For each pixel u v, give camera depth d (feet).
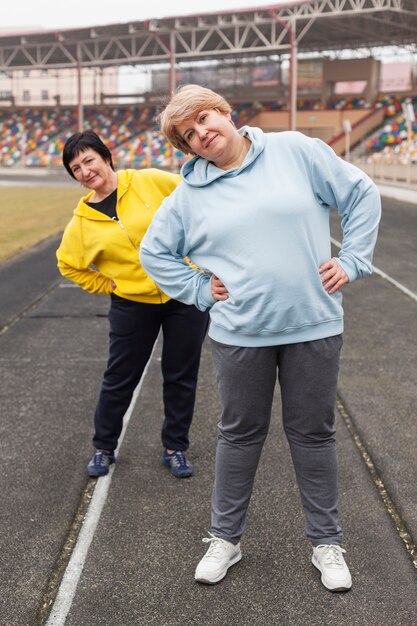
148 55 171.42
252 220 8.03
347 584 8.60
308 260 8.12
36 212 65.87
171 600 8.59
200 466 12.38
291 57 124.16
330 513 9.02
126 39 157.48
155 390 16.46
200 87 8.26
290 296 8.11
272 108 158.51
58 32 151.02
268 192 8.04
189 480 11.84
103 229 11.25
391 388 16.10
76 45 160.76
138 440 13.55
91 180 11.10
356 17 131.03
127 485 11.67
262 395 8.71
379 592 8.61
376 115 143.74
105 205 11.31
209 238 8.32
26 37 158.81
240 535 9.27
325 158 8.25
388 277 29.94
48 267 36.14
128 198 11.26
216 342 8.77
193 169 8.54
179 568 9.28
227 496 9.14
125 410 12.06
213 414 14.88
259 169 8.16
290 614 8.26
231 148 8.19
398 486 11.26
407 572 9.00
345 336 20.72
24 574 9.18
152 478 11.92
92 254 11.36
